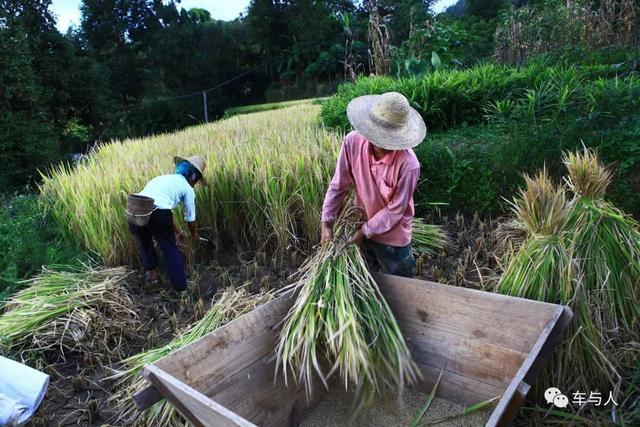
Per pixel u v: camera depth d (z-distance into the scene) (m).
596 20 8.53
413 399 2.58
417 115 2.75
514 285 2.58
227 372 2.26
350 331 2.33
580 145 4.42
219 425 1.79
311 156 4.84
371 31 9.38
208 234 4.92
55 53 18.20
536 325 2.15
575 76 5.38
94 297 3.78
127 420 2.81
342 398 2.70
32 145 10.73
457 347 2.46
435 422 2.39
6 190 9.84
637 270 2.61
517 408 1.73
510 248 3.22
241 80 38.34
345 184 2.95
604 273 2.55
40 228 5.50
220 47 37.66
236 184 4.89
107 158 6.82
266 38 34.84
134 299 4.21
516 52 9.52
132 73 34.91
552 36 8.62
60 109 18.64
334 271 2.62
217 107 36.00
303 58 32.44
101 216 4.65
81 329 3.53
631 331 2.57
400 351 2.36
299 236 4.80
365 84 7.20
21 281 4.24
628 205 4.12
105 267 4.63
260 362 2.45
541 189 2.62
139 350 3.57
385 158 2.67
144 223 3.93
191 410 1.89
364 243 3.08
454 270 4.04
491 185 4.89
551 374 2.44
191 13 43.38
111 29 34.12
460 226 4.83
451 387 2.51
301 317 2.45
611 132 4.34
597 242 2.59
